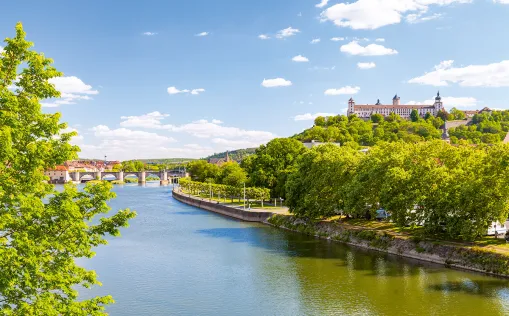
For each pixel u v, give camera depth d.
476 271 71.19
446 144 93.06
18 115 29.72
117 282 70.12
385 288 64.00
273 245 99.38
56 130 30.66
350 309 56.00
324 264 79.69
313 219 116.62
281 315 54.84
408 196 82.44
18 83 30.75
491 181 73.44
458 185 77.19
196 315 55.53
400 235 91.19
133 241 106.44
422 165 86.38
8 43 30.17
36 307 25.86
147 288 66.81
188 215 164.38
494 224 85.81
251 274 73.94
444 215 78.75
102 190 32.84
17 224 28.17
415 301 58.06
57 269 28.81
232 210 158.25
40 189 30.53
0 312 25.59
